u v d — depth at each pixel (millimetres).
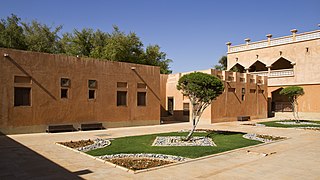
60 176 7117
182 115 26891
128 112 20953
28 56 16094
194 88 13414
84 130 18172
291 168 8211
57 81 17281
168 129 19359
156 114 22766
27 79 16062
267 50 34750
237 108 27391
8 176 7090
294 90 25594
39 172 7492
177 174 7395
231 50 39188
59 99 17328
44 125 16672
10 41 32406
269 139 14352
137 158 9398
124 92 20938
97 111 19172
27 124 16000
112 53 36031
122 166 8094
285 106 33500
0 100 15008
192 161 9039
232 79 27188
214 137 15055
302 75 31156
